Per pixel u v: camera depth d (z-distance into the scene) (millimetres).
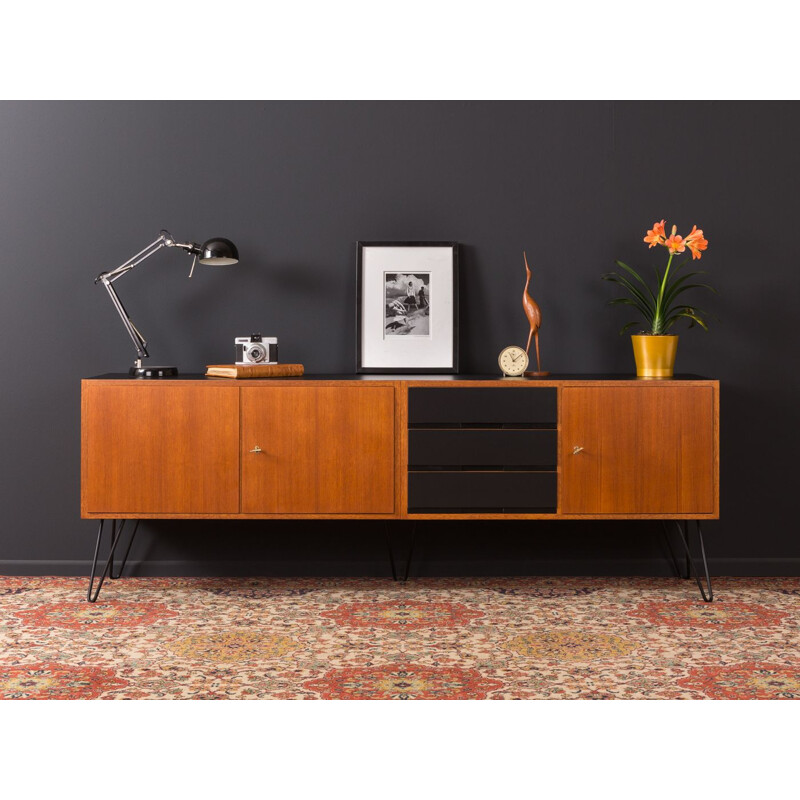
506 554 4090
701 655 3105
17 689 2834
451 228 4047
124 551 4078
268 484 3641
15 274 4023
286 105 4023
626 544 4090
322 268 4055
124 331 4051
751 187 4020
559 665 3021
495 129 4027
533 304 3850
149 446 3637
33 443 4055
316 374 3984
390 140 4031
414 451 3641
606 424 3633
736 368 4055
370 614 3547
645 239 3771
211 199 4031
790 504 4078
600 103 4023
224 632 3340
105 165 4012
